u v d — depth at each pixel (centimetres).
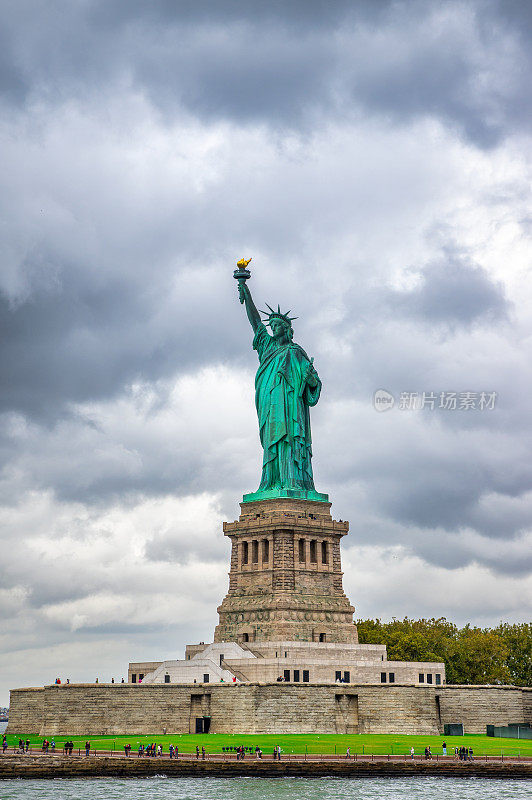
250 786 19125
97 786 19138
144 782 19612
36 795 18062
